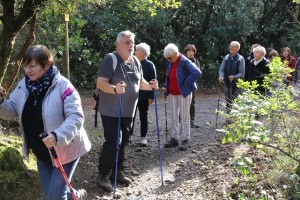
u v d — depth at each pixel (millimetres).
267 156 5020
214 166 5781
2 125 7234
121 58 5266
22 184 4762
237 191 4629
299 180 4363
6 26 5539
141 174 6047
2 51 5551
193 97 9133
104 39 17641
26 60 3365
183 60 7176
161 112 12289
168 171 6141
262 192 4125
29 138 3543
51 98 3396
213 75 19641
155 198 5035
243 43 20578
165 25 19250
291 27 21109
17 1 6578
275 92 4645
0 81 5582
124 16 18125
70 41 13070
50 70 3445
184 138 7242
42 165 3713
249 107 3834
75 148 3625
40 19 9234
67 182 3424
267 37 21312
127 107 5332
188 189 5180
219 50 20047
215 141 7625
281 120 4602
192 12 19766
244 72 8906
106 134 5312
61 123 3439
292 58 10648
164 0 8344
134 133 9016
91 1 8492
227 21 19531
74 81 17562
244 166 3762
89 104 14711
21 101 3438
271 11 20891
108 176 5367
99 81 5141
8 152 5027
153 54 19172
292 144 4602
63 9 7270
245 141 3605
